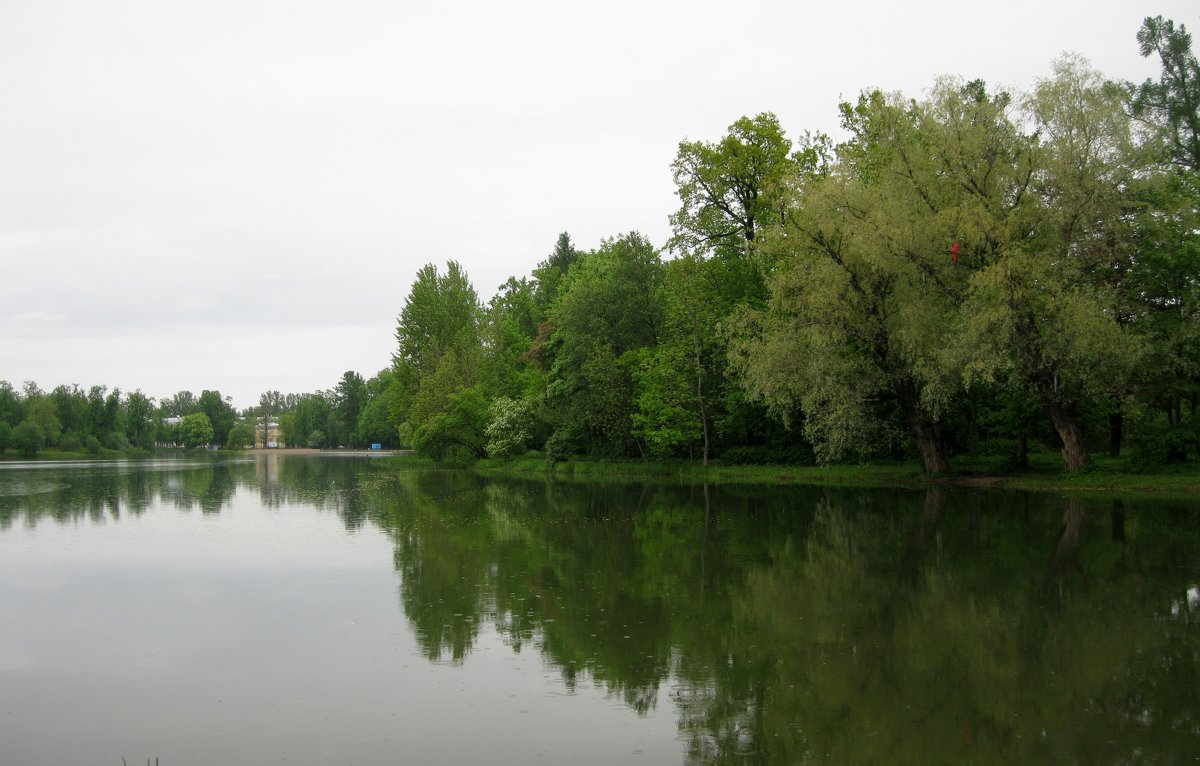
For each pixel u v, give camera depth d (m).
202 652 11.41
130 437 154.25
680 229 44.75
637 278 53.59
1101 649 11.05
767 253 34.91
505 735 8.45
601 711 9.07
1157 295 29.59
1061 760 7.73
